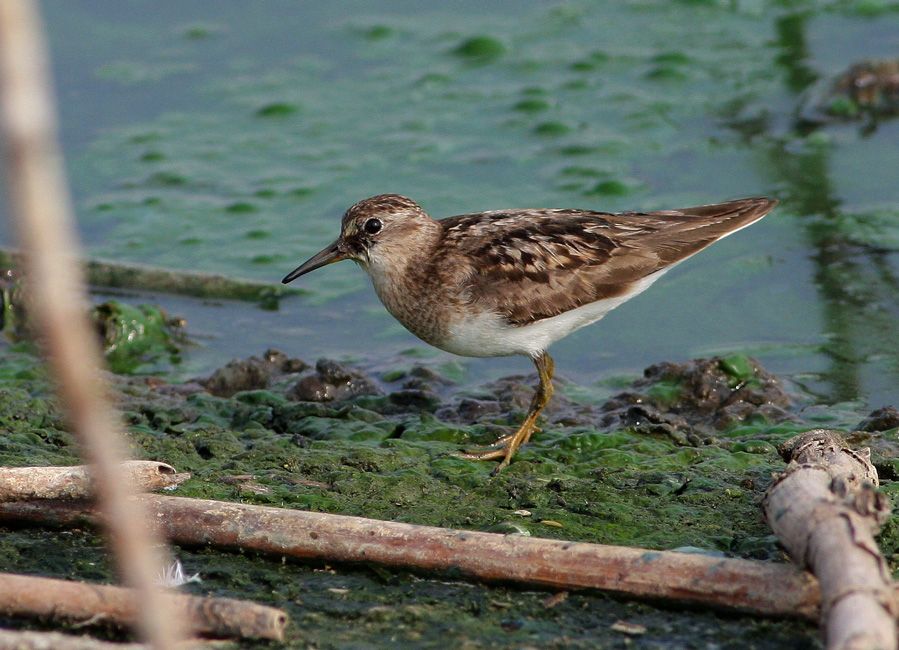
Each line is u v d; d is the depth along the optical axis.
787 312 14.57
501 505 10.12
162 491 10.07
